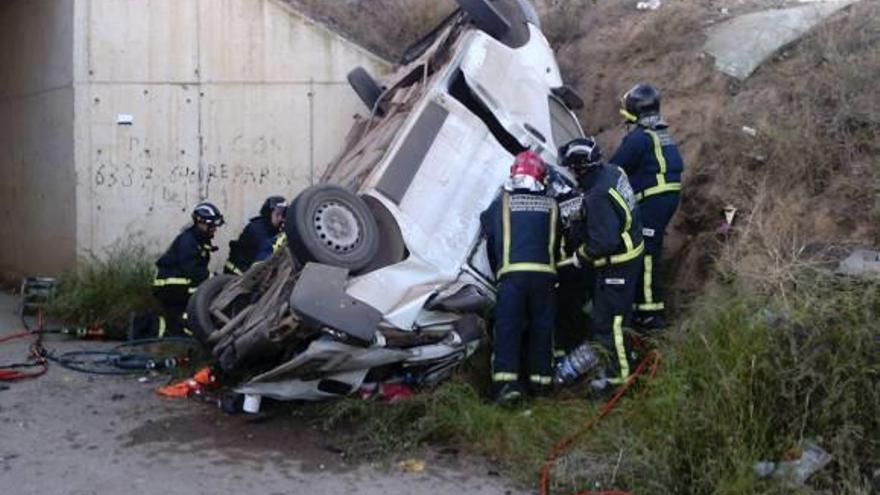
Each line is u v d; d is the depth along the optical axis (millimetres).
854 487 4836
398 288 6285
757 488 4887
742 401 5172
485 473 5480
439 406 6012
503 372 6281
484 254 6816
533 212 6496
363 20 10516
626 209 6371
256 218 8820
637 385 6023
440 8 10469
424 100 7047
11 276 12062
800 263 5922
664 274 7484
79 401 6832
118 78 9789
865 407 5121
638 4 9914
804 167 7129
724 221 7258
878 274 5625
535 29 8195
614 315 6391
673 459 5148
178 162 9875
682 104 8328
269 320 6188
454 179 6871
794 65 8055
